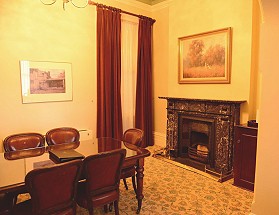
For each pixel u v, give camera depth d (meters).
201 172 3.74
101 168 2.01
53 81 4.04
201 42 4.25
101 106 4.54
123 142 2.95
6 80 3.58
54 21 3.98
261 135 2.00
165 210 2.63
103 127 4.58
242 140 3.20
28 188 1.61
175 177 3.57
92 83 4.54
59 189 1.77
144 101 5.23
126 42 4.98
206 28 4.18
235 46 3.78
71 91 4.27
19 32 3.65
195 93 4.46
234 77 3.82
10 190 1.68
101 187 2.09
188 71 4.53
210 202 2.82
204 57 4.22
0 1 3.46
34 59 3.82
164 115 5.30
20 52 3.68
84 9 4.30
